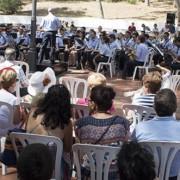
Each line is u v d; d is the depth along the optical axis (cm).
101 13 3300
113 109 514
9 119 497
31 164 214
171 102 381
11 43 1517
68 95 402
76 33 1703
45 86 578
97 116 384
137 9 3525
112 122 379
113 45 1468
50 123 395
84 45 1545
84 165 382
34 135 382
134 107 520
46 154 220
